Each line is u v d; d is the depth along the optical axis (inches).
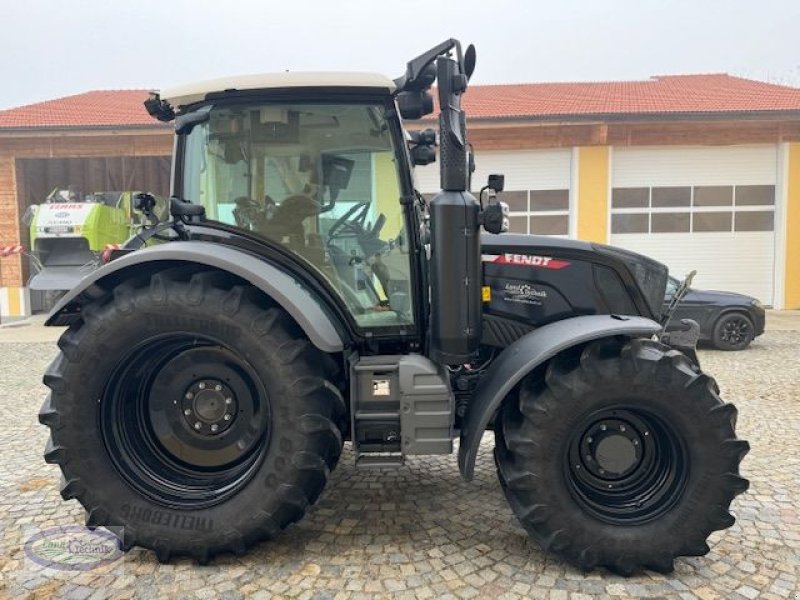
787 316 451.8
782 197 476.4
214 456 112.3
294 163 114.8
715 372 267.0
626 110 498.9
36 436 182.9
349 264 115.9
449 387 106.7
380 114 112.6
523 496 102.1
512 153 490.3
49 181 590.2
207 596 95.6
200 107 114.5
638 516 102.0
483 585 97.7
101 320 102.9
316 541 113.2
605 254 121.6
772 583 97.7
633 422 105.4
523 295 122.5
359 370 107.8
